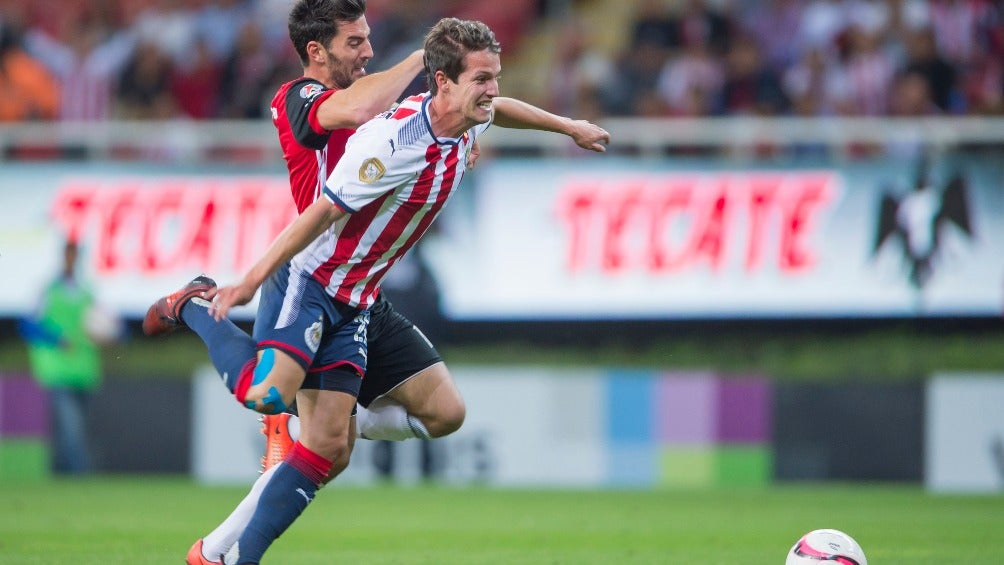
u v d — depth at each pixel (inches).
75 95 1827.0
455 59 573.9
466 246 1520.7
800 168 1488.7
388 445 1513.3
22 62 1828.2
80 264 1547.7
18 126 1599.4
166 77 1818.4
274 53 1822.1
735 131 1501.0
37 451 1515.7
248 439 1515.7
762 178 1492.4
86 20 1873.8
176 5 1875.0
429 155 593.0
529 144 1523.1
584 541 951.6
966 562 826.2
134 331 1567.4
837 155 1488.7
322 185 626.5
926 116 1646.2
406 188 599.8
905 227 1471.5
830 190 1483.8
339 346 621.0
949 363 1478.8
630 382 1481.3
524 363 1528.1
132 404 1530.5
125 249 1550.2
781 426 1469.0
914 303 1470.2
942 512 1176.8
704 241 1494.8
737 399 1472.7
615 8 2041.1
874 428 1457.9
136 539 943.0
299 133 597.9
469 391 1499.8
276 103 626.8
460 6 1999.3
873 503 1263.5
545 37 2049.7
